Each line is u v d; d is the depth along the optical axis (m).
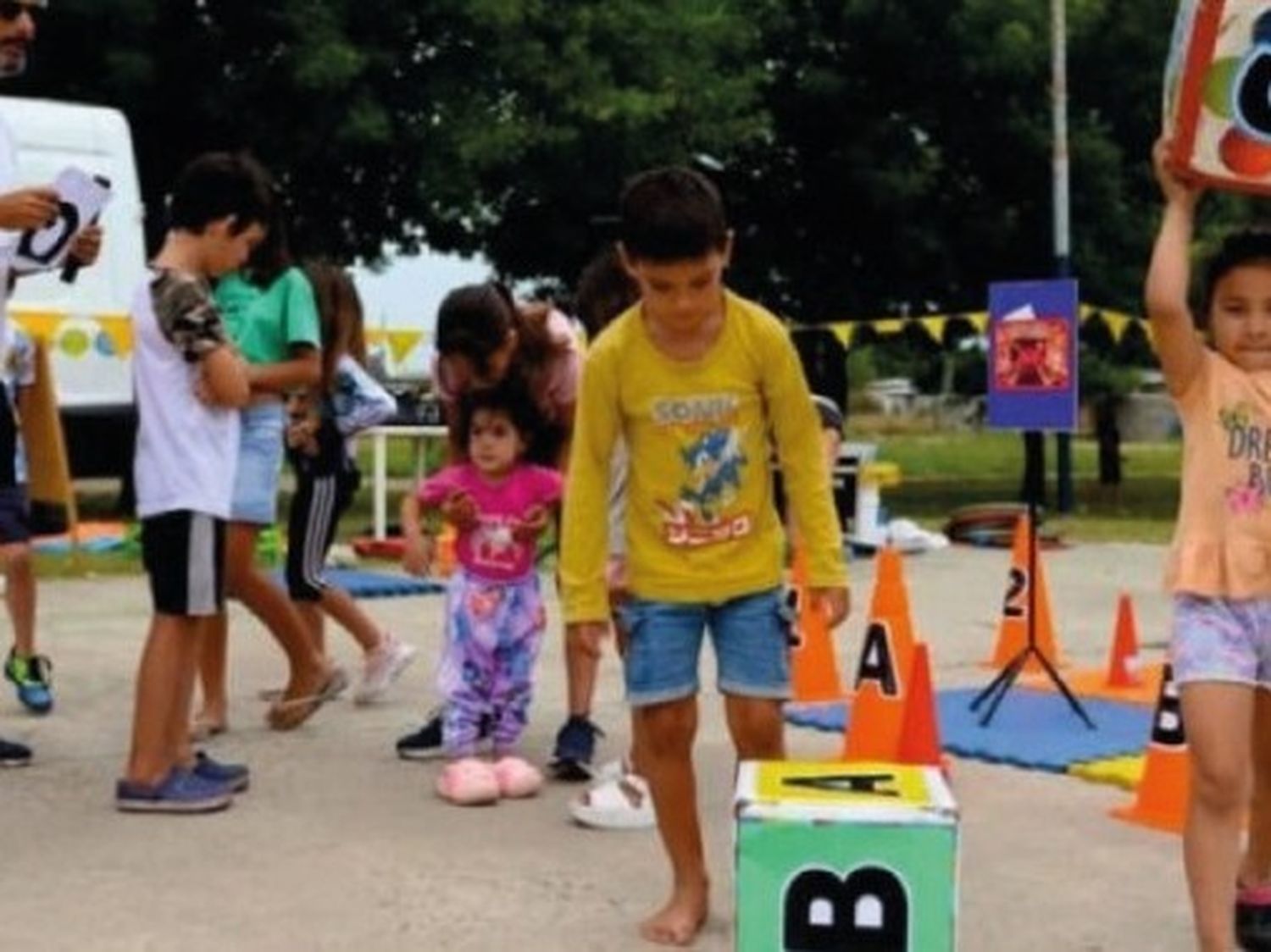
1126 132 21.52
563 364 6.10
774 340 4.29
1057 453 19.09
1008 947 4.32
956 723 6.84
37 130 13.71
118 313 14.09
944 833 3.56
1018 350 6.79
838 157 21.17
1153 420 37.91
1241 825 4.31
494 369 6.02
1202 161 4.01
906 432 44.34
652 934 4.35
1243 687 3.95
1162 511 18.78
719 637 4.43
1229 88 3.97
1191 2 3.96
